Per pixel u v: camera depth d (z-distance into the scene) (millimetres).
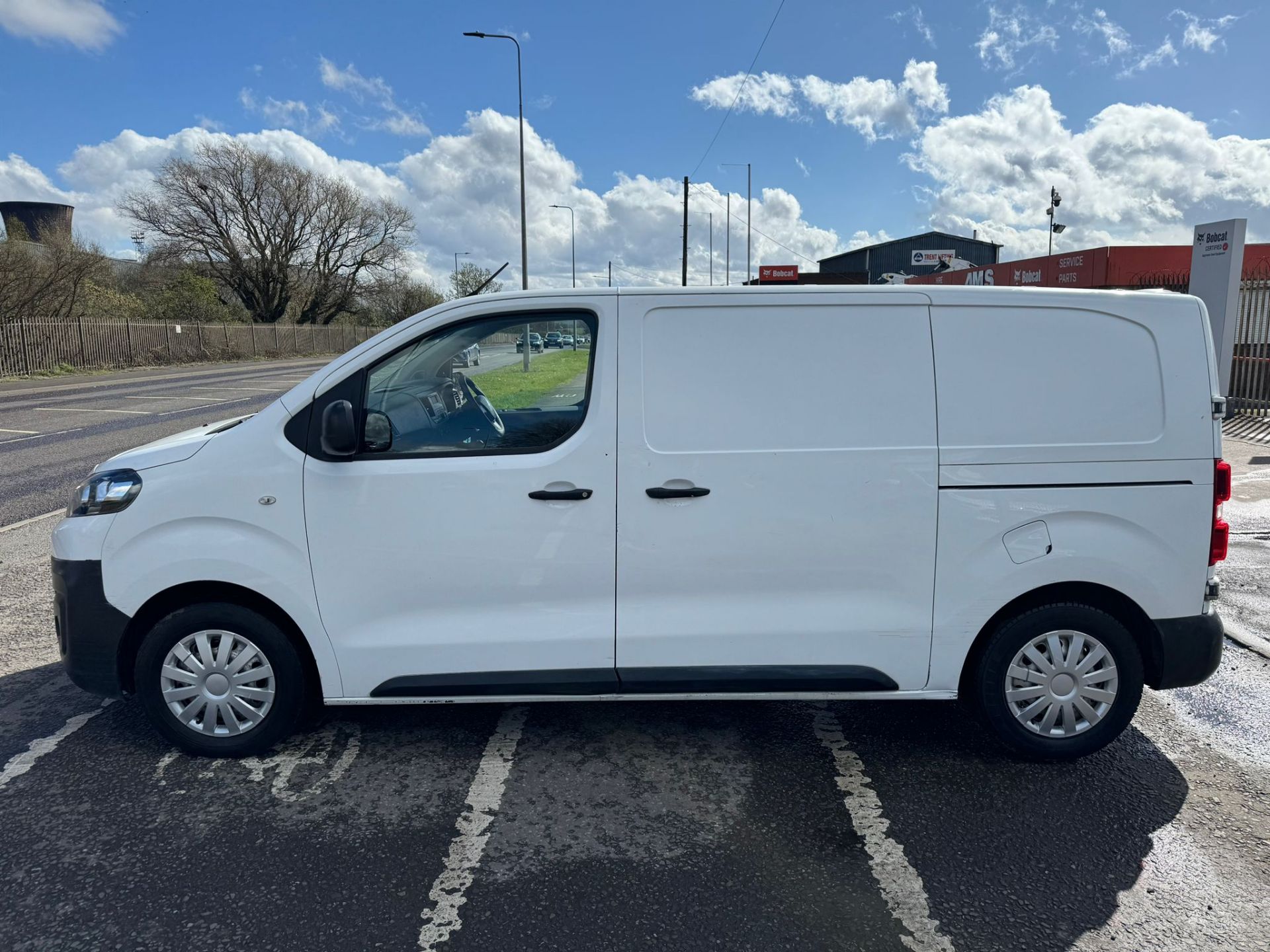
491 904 2627
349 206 56438
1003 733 3469
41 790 3291
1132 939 2471
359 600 3389
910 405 3330
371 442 3352
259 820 3092
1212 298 11992
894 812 3146
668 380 3334
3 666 4516
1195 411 3357
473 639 3395
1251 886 2711
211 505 3348
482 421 3402
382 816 3119
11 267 29734
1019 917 2566
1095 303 3357
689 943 2461
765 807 3184
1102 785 3334
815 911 2600
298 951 2426
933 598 3385
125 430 14406
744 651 3410
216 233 52406
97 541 3375
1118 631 3398
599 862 2846
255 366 38156
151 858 2863
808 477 3326
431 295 65562
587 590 3379
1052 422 3342
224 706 3480
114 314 37312
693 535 3344
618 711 4020
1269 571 6105
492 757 3570
